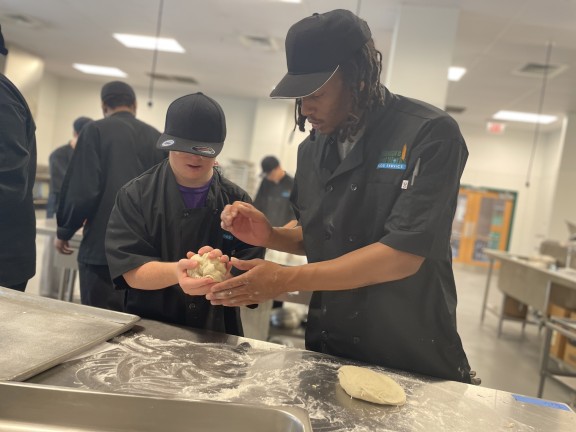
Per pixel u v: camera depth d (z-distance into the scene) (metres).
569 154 7.96
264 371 1.10
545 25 4.53
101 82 10.76
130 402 0.85
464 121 10.07
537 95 7.02
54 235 3.08
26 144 1.66
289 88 1.07
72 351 1.04
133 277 1.31
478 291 7.80
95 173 2.28
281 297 2.67
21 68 8.13
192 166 1.37
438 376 1.23
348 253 1.13
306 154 1.44
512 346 4.74
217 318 1.48
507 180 10.45
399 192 1.15
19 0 5.67
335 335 1.28
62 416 0.84
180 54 7.31
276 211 5.09
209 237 1.49
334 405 0.97
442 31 4.45
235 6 5.01
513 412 1.02
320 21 1.08
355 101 1.13
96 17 5.95
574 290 4.35
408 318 1.21
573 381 3.53
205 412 0.84
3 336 1.08
